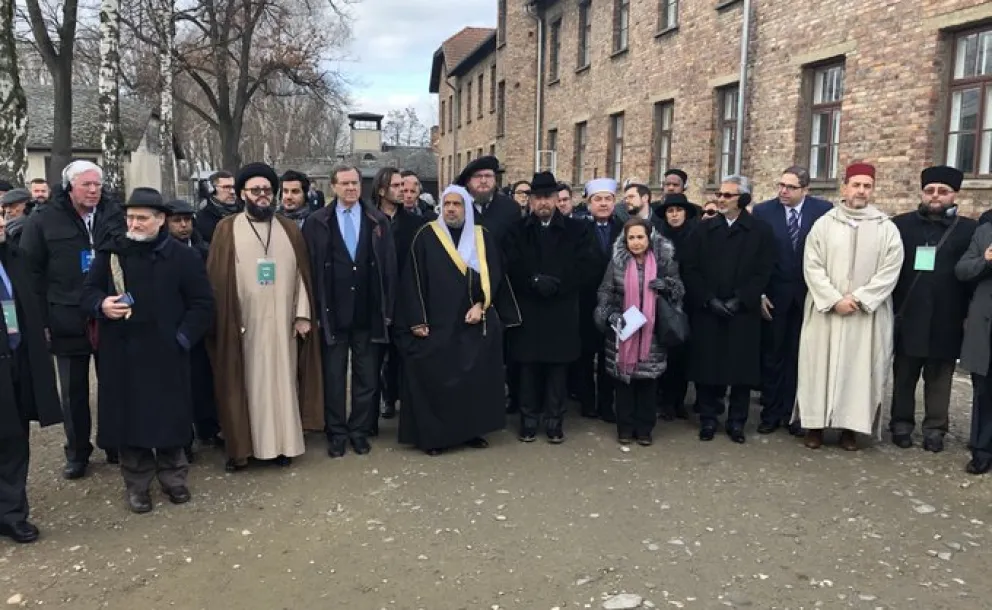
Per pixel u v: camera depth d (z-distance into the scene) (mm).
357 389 5461
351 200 5266
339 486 4840
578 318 5715
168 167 21234
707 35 12859
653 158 15281
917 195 8430
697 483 4887
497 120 27656
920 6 8305
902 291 5402
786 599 3479
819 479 4953
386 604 3438
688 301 5738
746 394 5746
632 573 3713
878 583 3617
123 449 4395
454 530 4195
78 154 26453
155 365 4293
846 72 9438
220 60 23562
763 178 11289
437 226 5520
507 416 6500
